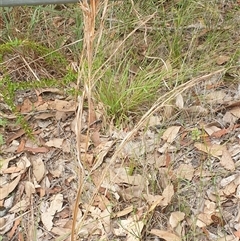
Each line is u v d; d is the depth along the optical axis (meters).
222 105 0.90
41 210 0.80
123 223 0.76
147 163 0.83
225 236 0.73
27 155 0.87
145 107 0.91
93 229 0.77
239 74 0.94
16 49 0.97
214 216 0.75
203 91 0.92
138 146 0.85
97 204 0.79
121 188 0.81
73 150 0.87
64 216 0.79
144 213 0.77
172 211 0.77
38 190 0.82
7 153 0.87
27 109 0.93
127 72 0.92
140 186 0.80
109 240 0.75
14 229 0.78
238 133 0.86
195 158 0.83
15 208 0.80
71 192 0.82
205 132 0.87
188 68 0.95
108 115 0.90
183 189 0.79
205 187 0.80
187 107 0.90
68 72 0.93
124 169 0.82
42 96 0.95
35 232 0.77
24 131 0.89
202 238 0.74
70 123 0.91
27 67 0.97
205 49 0.98
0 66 0.95
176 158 0.83
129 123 0.89
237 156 0.83
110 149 0.86
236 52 0.96
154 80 0.92
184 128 0.88
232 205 0.77
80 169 0.59
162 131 0.87
